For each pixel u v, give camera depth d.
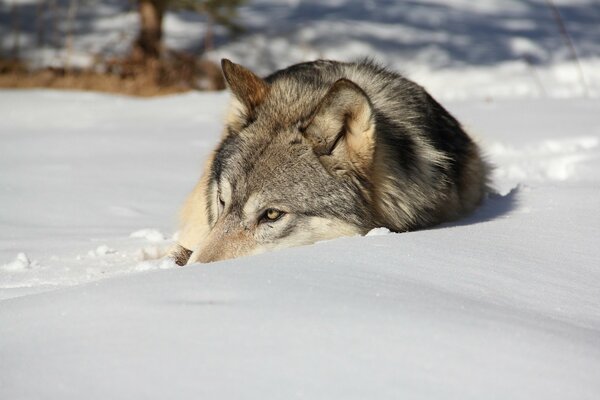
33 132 21.84
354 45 45.09
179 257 9.04
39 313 5.22
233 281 5.57
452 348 4.48
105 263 9.00
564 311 5.84
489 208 10.74
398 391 3.97
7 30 44.00
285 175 8.55
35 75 36.16
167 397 3.87
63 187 14.29
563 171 13.95
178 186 14.66
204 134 21.06
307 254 6.53
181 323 4.77
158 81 35.84
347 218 8.71
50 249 9.87
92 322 4.92
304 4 52.06
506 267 6.78
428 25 49.53
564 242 8.06
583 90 32.62
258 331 4.62
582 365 4.46
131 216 12.36
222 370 4.15
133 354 4.37
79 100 29.50
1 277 8.22
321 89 9.39
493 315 5.21
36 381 4.11
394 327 4.71
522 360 4.42
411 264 6.37
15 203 12.84
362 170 8.89
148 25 37.62
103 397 3.88
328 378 4.08
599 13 53.25
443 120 10.69
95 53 40.69
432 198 9.57
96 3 48.09
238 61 41.81
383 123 9.44
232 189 8.61
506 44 45.88
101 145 19.33
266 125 9.02
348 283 5.56
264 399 3.85
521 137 17.39
